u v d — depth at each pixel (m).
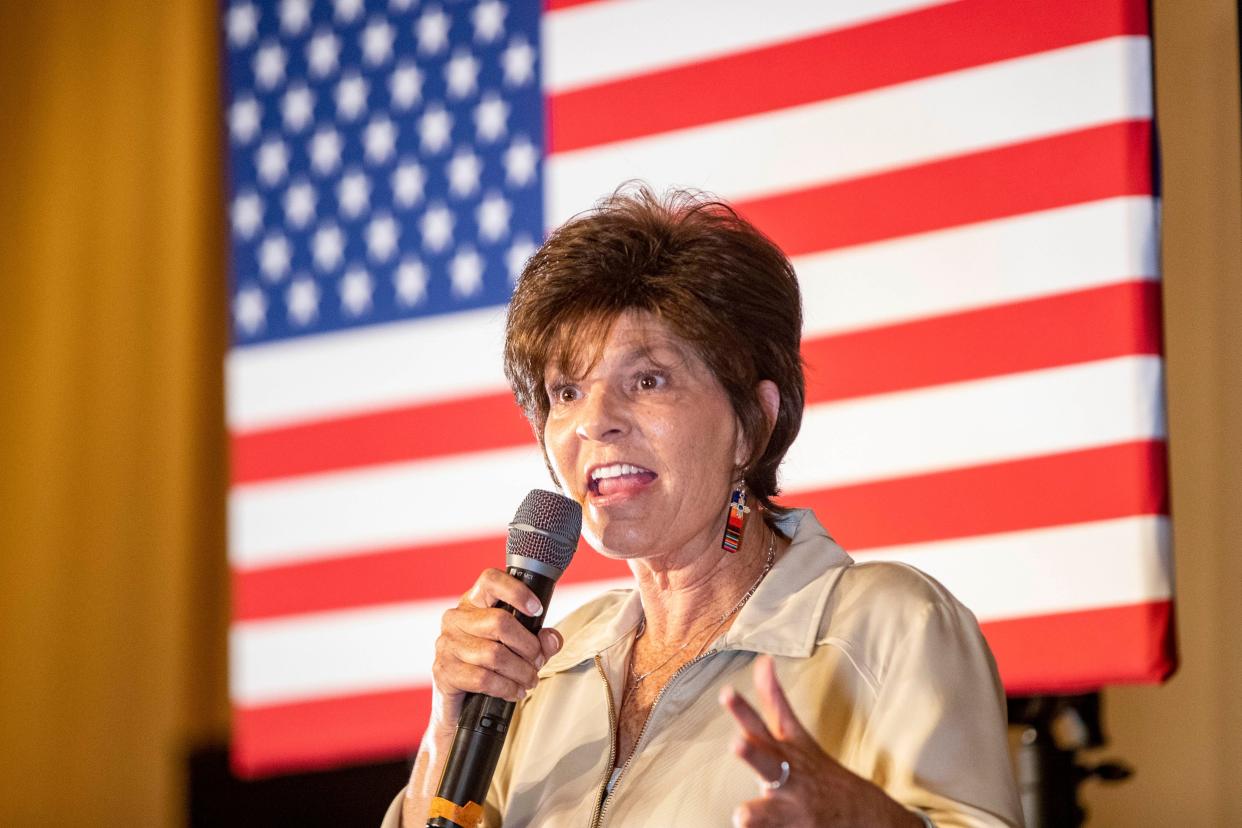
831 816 2.01
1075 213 4.42
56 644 7.20
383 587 5.45
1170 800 5.16
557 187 5.26
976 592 4.37
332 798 6.13
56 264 7.39
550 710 2.86
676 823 2.45
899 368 4.57
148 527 7.13
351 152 5.86
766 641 2.58
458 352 5.52
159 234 7.26
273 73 6.05
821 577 2.68
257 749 5.48
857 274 4.68
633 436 2.61
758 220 4.86
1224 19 5.23
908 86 4.71
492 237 5.57
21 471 7.33
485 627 2.51
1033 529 4.33
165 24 7.38
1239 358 5.14
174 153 7.29
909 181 4.66
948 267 4.56
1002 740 2.41
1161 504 4.22
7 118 7.54
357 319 5.70
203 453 7.13
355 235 5.78
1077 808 4.19
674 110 5.10
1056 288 4.41
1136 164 4.37
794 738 2.03
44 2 7.56
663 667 2.76
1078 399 4.34
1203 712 5.14
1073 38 4.48
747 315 2.66
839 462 4.60
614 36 5.25
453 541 5.39
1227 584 5.12
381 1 5.93
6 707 7.22
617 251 2.70
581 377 2.68
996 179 4.54
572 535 2.63
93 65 7.46
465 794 2.50
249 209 5.96
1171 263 5.27
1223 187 5.20
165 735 7.00
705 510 2.64
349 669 5.43
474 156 5.65
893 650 2.50
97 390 7.25
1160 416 4.27
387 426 5.56
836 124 4.81
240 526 5.67
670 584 2.79
